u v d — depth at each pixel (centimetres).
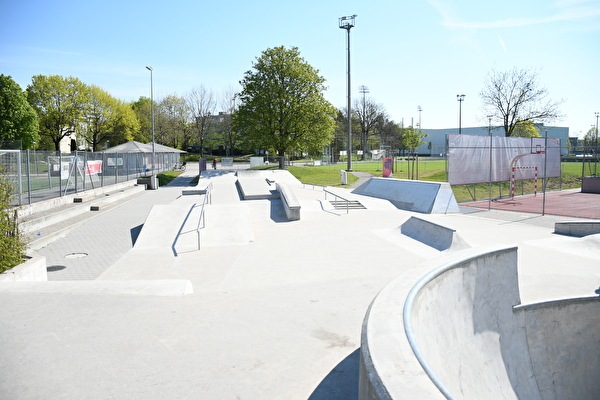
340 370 421
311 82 3281
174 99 6450
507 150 2380
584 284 817
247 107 3244
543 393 618
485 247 634
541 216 1741
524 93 3738
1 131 3978
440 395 225
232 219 1398
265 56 3219
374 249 1083
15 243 749
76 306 557
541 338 667
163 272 927
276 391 380
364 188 2427
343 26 3109
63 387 367
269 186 2361
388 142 7069
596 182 2705
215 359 436
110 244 1289
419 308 408
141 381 384
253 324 540
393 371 252
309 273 879
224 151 7862
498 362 564
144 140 6331
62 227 1471
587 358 698
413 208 1916
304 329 530
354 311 603
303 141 3322
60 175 1834
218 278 871
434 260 543
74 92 4803
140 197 2519
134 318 529
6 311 534
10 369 396
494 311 606
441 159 6216
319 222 1528
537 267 956
